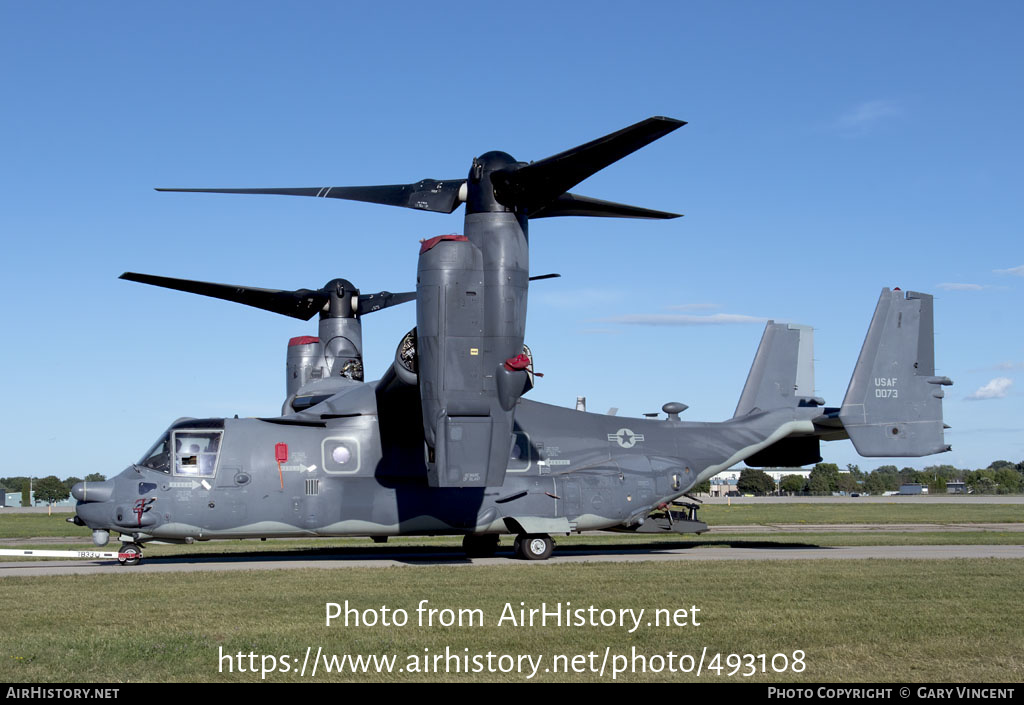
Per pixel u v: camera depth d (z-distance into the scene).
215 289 21.72
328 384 21.23
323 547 24.34
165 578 15.20
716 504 63.81
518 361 16.69
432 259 16.53
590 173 15.64
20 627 10.62
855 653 9.44
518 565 17.52
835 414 22.36
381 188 17.58
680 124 13.88
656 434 21.98
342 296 23.00
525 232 17.12
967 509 51.22
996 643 9.84
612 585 14.12
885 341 22.45
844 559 18.41
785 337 24.36
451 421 16.67
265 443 19.36
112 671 8.59
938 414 22.52
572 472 20.78
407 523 19.75
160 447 19.11
